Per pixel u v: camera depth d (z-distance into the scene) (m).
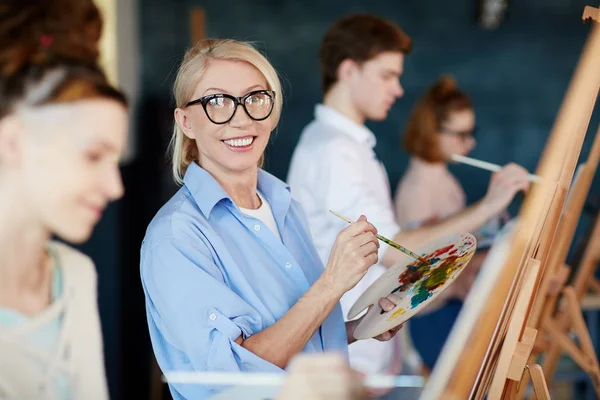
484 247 3.13
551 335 2.57
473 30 5.23
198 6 4.92
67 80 1.31
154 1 4.54
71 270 1.38
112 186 1.40
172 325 1.59
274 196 1.86
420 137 3.60
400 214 3.66
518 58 5.27
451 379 1.37
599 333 3.79
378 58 2.62
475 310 1.56
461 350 1.45
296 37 5.11
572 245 4.96
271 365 1.56
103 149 1.37
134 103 3.36
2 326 1.28
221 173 1.73
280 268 1.75
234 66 1.67
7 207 1.29
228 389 1.55
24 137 1.30
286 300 1.71
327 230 2.58
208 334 1.55
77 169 1.34
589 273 2.67
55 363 1.33
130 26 3.36
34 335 1.31
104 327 2.53
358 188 2.57
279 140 5.13
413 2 5.18
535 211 1.75
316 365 1.14
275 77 1.73
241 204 1.77
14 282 1.30
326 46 2.67
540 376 1.80
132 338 2.76
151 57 4.56
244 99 1.67
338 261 1.67
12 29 1.27
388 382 1.73
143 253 1.63
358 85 2.64
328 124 2.66
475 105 5.29
